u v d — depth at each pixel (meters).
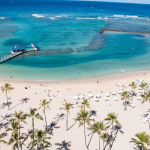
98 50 95.94
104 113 42.06
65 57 83.94
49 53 88.62
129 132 36.00
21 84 56.88
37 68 71.38
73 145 32.81
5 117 40.00
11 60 79.25
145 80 61.53
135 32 142.62
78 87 55.62
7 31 129.62
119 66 75.31
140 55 90.62
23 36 117.94
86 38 119.38
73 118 40.41
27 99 47.81
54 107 44.34
